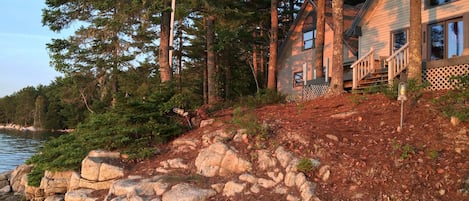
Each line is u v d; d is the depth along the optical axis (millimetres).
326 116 11094
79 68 21141
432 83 13711
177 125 12328
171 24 16359
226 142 9633
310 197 6867
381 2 19281
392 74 14094
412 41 12562
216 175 8750
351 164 7574
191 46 29000
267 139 9289
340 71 14781
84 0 18953
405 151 7648
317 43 20031
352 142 8602
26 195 13289
